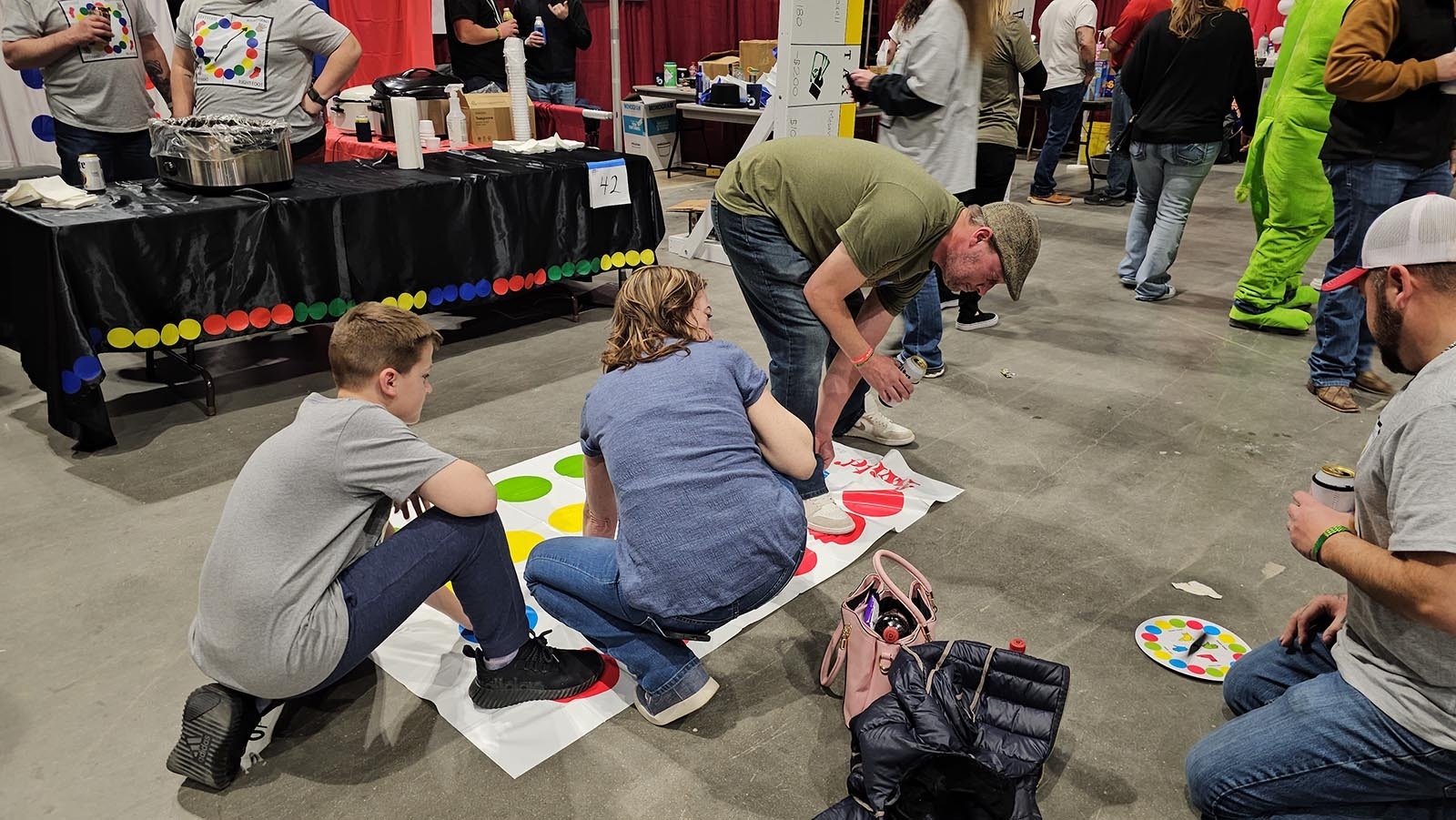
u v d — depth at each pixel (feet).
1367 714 4.57
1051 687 5.65
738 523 5.55
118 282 9.55
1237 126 27.37
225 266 10.32
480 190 12.39
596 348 13.26
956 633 7.08
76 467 9.48
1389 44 9.87
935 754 5.01
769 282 7.72
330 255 11.17
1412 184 10.30
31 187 9.70
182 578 7.58
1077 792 5.63
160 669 6.54
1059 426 10.74
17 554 7.86
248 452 9.87
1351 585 4.90
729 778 5.70
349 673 6.06
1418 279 4.32
